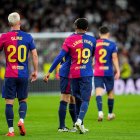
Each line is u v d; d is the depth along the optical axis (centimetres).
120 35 8638
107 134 3012
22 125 2830
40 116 4128
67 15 8669
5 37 2866
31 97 6225
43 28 8506
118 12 8994
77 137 2844
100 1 9019
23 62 2867
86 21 2970
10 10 8650
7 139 2714
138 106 5041
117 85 6844
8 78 2850
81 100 2973
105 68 3831
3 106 4944
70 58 3028
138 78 6869
